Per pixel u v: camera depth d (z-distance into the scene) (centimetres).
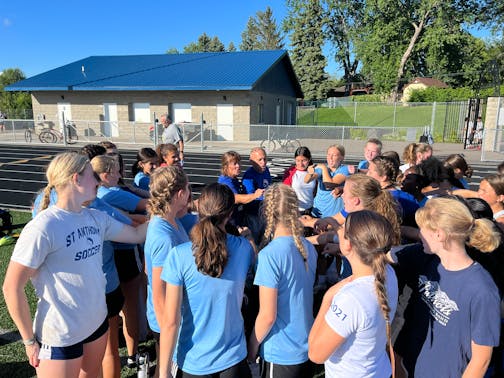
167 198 219
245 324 281
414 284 204
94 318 207
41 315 194
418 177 328
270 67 2384
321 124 3228
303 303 212
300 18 4469
